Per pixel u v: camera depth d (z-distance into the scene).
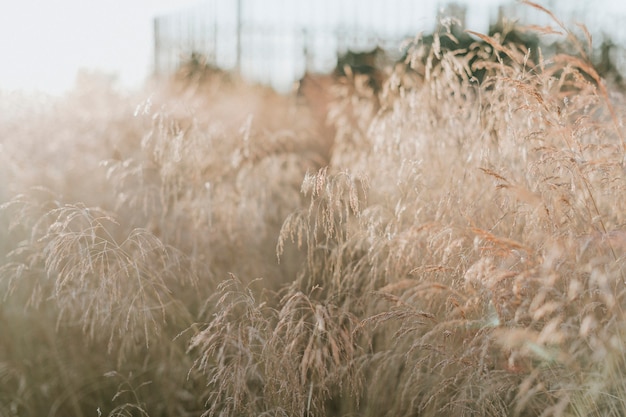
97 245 2.74
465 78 3.27
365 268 3.03
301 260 3.55
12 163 4.05
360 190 3.32
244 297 2.41
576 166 2.13
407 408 2.60
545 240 2.07
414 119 3.37
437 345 2.30
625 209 2.31
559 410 1.91
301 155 4.78
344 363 2.58
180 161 3.44
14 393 3.21
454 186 2.72
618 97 3.18
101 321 2.70
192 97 4.94
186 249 3.43
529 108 2.33
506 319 2.15
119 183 3.69
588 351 2.14
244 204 3.63
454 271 2.32
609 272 2.05
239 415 2.45
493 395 2.24
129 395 3.11
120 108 4.62
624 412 1.96
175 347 3.02
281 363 2.25
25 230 3.55
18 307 3.30
